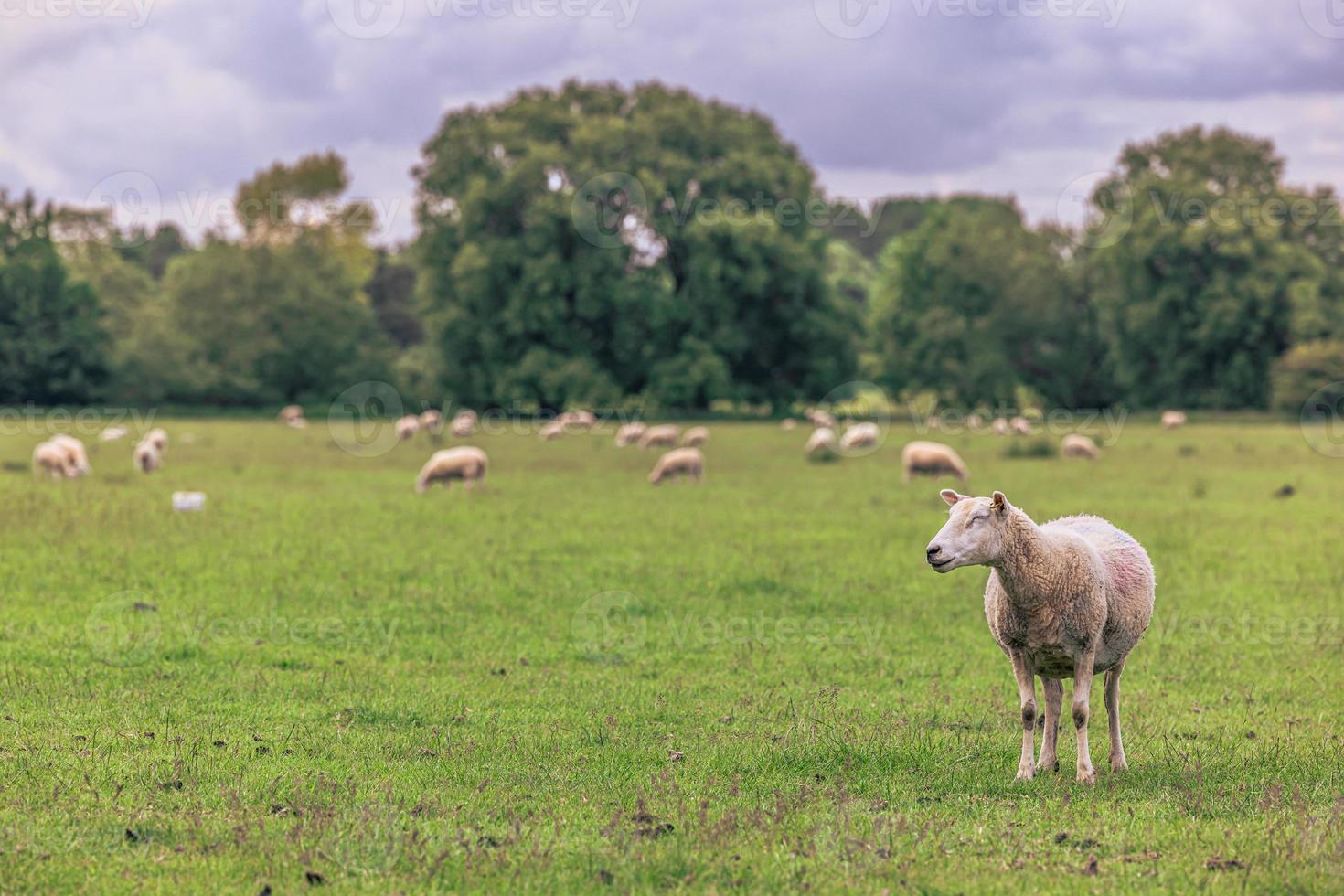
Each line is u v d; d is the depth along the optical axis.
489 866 6.45
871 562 18.45
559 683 11.50
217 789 7.86
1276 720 10.48
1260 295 77.38
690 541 20.44
